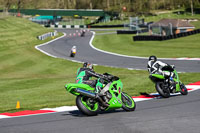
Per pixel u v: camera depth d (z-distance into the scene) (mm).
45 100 18781
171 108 12531
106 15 180125
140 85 21953
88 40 86875
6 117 12258
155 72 15797
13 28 104625
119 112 12195
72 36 102000
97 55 57812
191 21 132500
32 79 33938
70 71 42781
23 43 81250
